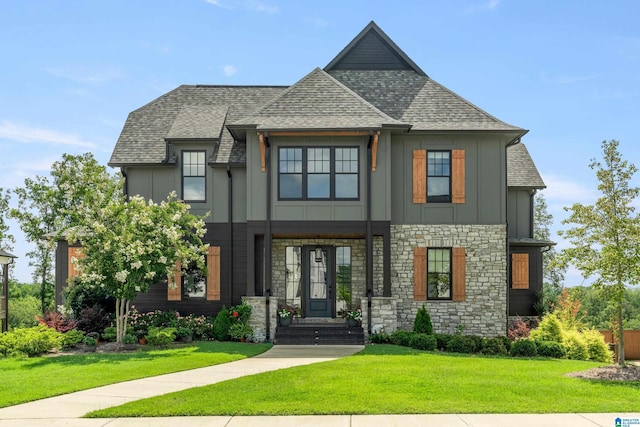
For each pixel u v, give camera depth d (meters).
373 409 9.48
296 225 19.89
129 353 16.36
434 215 21.00
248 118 20.17
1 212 31.95
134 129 23.47
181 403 10.01
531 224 25.78
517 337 20.31
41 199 30.39
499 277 20.91
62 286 22.17
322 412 9.36
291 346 18.33
